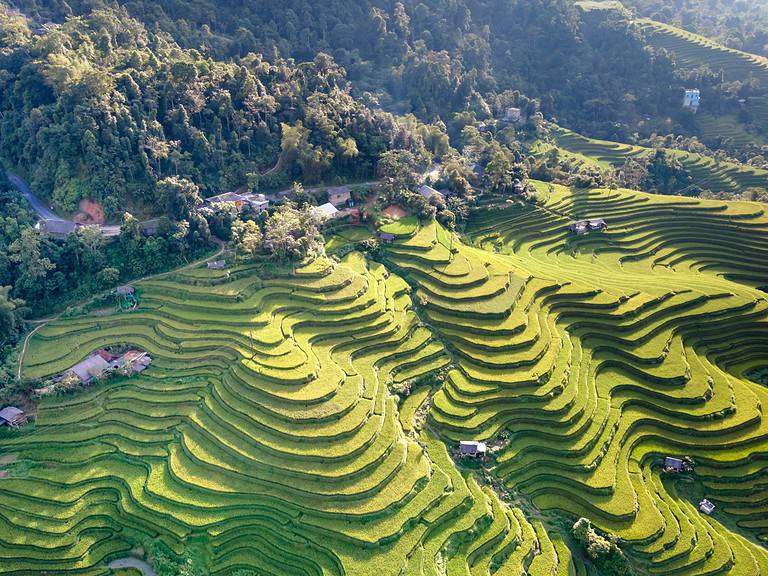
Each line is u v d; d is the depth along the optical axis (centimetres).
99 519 6209
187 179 9438
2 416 7025
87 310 8312
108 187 8938
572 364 7894
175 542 5959
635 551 5981
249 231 8944
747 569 5894
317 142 10738
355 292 8519
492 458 6806
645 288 9200
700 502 6638
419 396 7488
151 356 7750
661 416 7394
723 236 11025
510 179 11594
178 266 8788
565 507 6438
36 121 9419
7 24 11012
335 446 6544
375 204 10350
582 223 11094
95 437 6925
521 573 5772
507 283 8894
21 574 5809
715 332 8688
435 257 9306
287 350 7562
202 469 6531
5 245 8481
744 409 7412
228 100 10550
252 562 5831
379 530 5916
